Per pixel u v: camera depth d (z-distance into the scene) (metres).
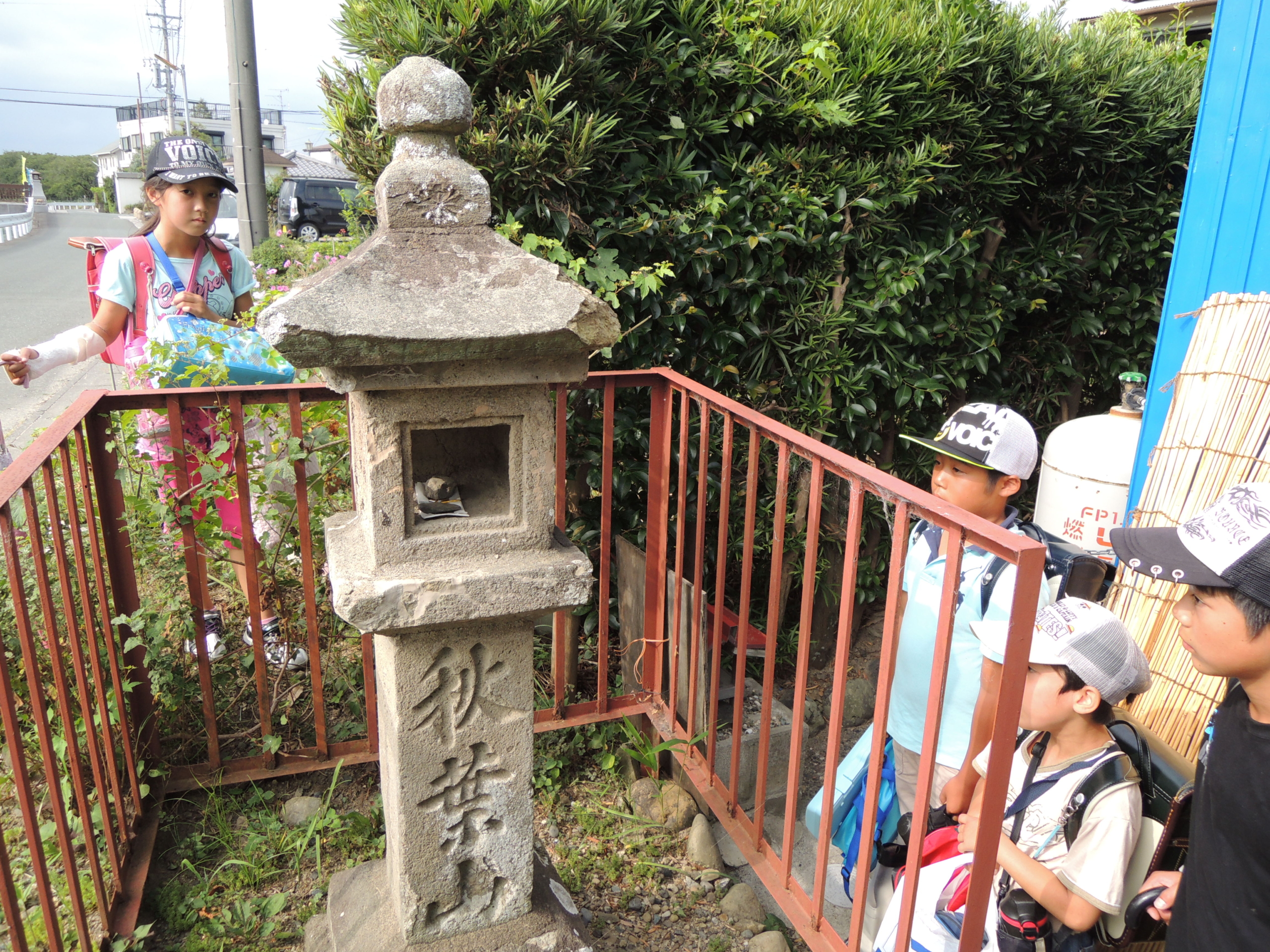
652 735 3.01
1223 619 1.38
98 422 2.29
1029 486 4.45
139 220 3.29
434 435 1.92
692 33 3.05
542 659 3.28
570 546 1.85
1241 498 1.42
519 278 1.56
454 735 1.83
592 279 2.88
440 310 1.48
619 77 3.02
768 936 2.29
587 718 2.91
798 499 3.51
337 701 3.04
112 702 2.44
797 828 2.85
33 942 2.08
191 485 2.59
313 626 2.56
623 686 3.16
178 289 3.06
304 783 2.76
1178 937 1.45
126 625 2.43
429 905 1.92
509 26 2.71
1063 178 3.94
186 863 2.35
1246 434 2.38
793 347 3.38
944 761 2.14
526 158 2.76
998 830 1.43
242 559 3.02
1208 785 1.42
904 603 2.29
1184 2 5.22
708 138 3.23
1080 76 3.63
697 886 2.51
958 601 2.13
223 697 2.94
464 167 1.60
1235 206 2.75
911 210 3.58
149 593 3.11
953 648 2.15
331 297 1.43
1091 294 4.08
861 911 1.83
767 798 2.96
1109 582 2.63
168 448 2.55
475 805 1.90
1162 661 2.41
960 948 1.50
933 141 3.37
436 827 1.87
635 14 2.94
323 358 1.42
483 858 1.93
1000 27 3.56
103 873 2.32
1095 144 3.79
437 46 2.71
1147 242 4.02
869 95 3.26
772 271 3.29
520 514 1.76
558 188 2.92
